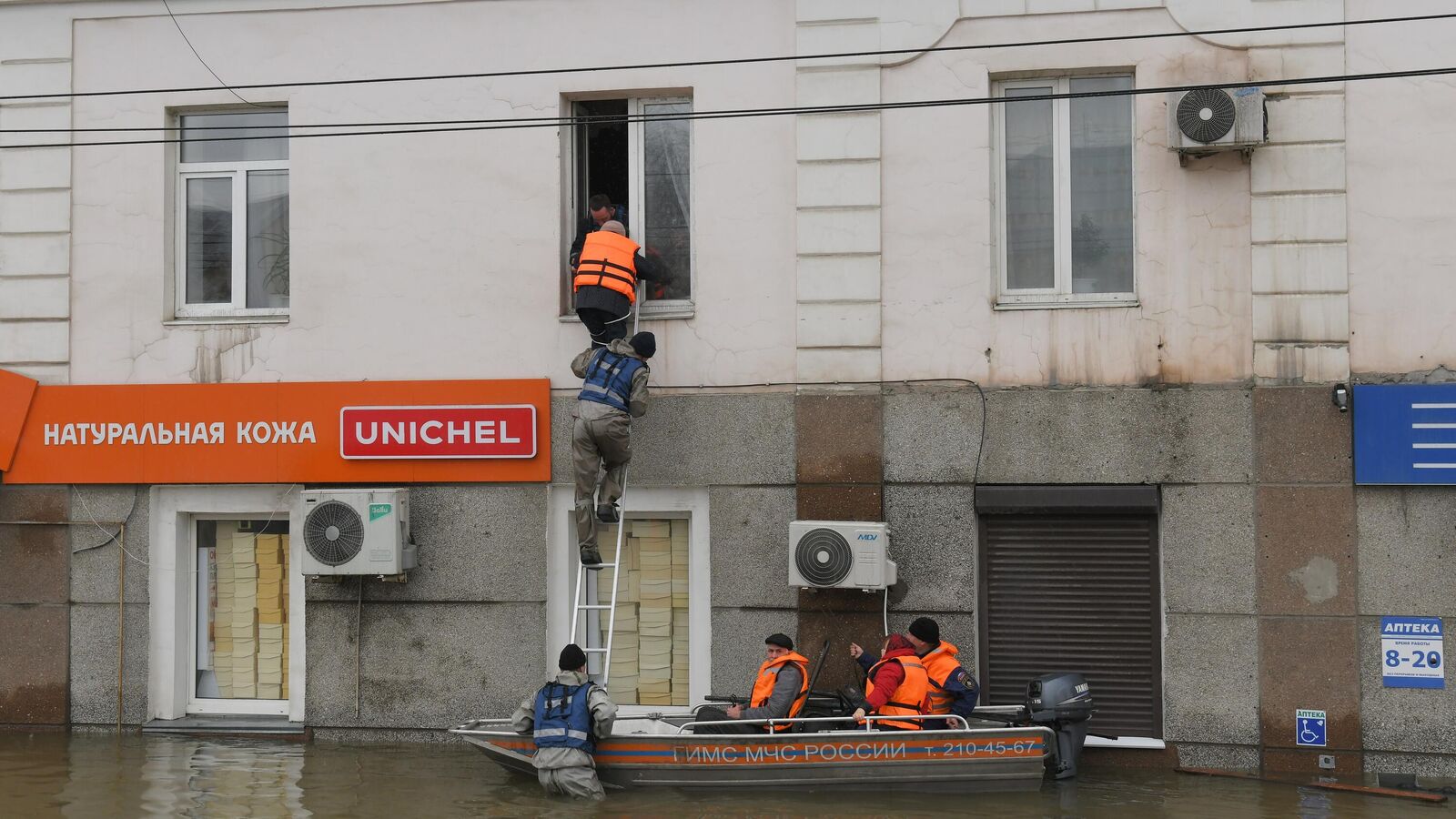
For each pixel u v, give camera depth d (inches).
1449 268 406.3
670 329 445.7
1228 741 412.8
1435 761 402.0
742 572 439.2
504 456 448.1
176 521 470.6
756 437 439.8
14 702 470.0
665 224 460.1
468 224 456.1
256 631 474.9
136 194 472.4
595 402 418.0
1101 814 361.4
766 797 379.9
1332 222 411.5
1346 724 406.3
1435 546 404.5
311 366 460.8
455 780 402.0
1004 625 434.0
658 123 461.4
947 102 431.5
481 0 457.4
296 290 462.6
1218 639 414.6
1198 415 417.7
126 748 444.8
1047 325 427.2
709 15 446.9
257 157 480.7
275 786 394.3
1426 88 408.5
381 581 455.5
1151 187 422.6
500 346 453.1
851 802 374.6
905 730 384.8
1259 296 414.3
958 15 433.1
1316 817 359.6
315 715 456.1
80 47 476.1
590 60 452.4
